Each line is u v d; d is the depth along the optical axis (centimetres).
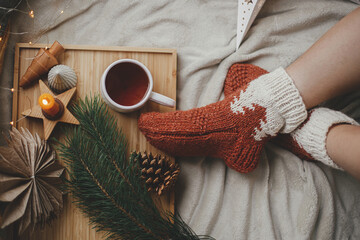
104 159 69
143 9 81
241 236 78
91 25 81
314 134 72
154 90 76
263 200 80
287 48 83
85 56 75
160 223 69
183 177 79
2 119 76
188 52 82
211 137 74
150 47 78
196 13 83
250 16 80
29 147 69
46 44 76
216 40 83
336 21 85
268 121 73
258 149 76
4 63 77
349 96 83
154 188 72
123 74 72
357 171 66
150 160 72
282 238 79
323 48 69
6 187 64
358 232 81
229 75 81
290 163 81
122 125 76
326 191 80
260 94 72
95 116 69
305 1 84
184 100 81
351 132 67
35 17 79
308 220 78
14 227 72
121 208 68
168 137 74
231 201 80
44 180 69
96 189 68
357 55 67
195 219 78
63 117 72
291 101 71
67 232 73
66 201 73
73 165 69
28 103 73
